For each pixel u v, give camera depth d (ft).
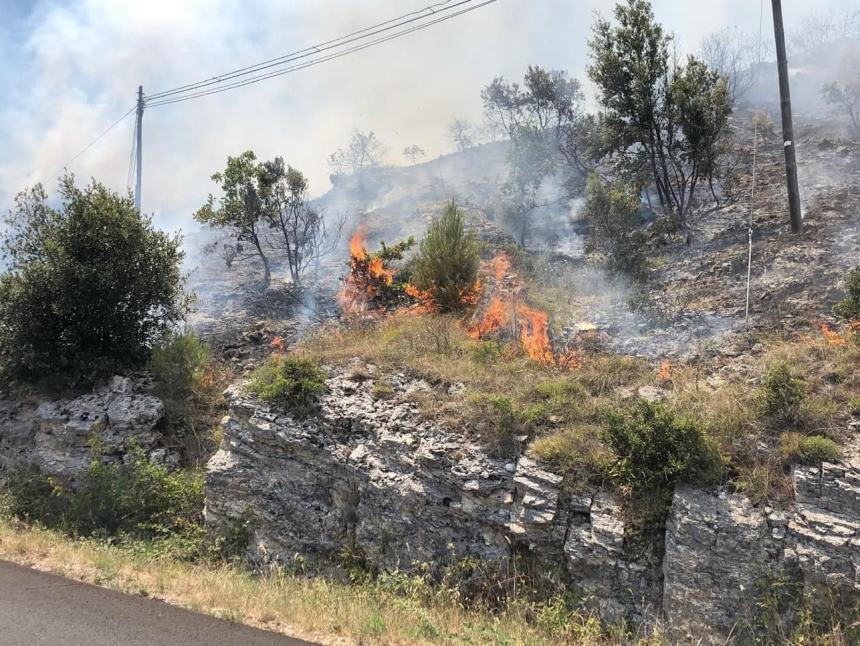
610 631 23.21
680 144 61.77
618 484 25.48
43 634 19.08
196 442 41.70
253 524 31.60
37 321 43.32
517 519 25.96
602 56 64.08
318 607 23.16
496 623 22.84
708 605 22.03
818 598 20.97
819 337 33.73
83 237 44.55
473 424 29.37
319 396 33.04
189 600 22.77
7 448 43.11
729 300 42.34
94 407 41.16
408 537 27.99
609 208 52.11
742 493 23.61
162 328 48.60
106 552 28.86
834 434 24.76
